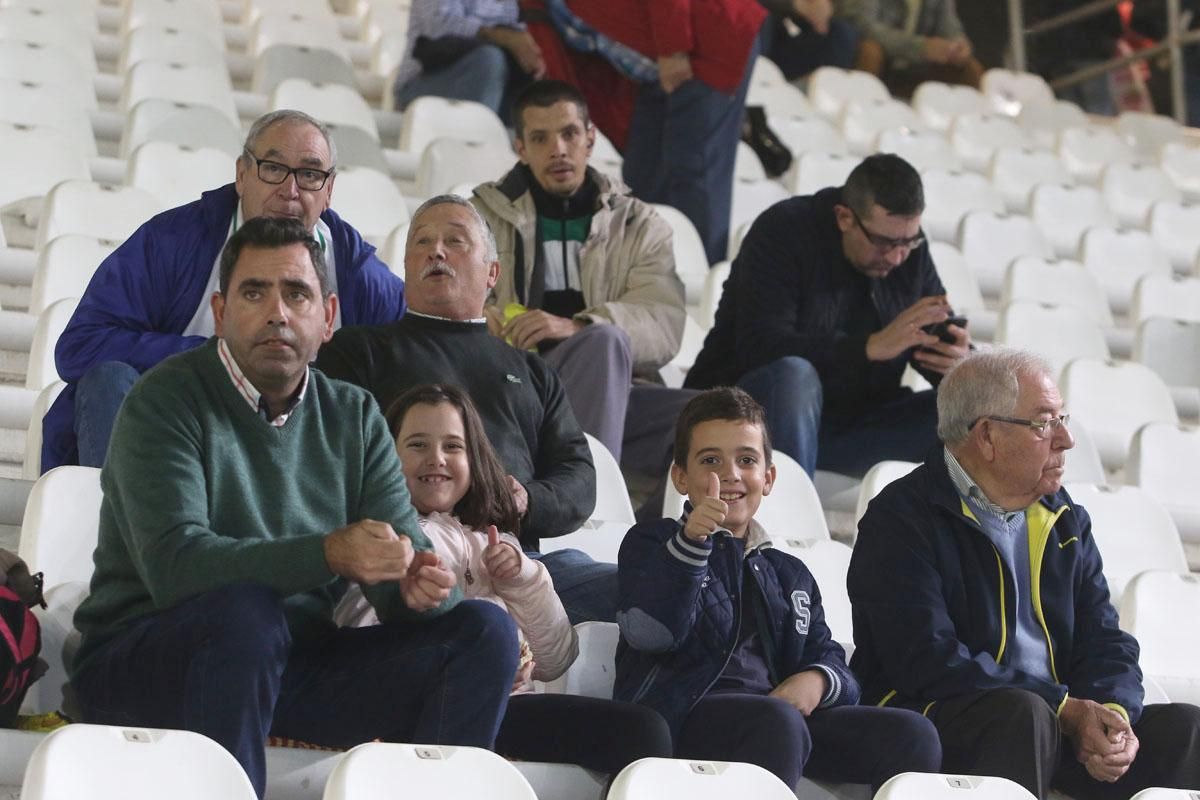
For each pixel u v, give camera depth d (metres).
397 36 31.72
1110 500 16.45
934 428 17.06
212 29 31.12
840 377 16.91
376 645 10.04
